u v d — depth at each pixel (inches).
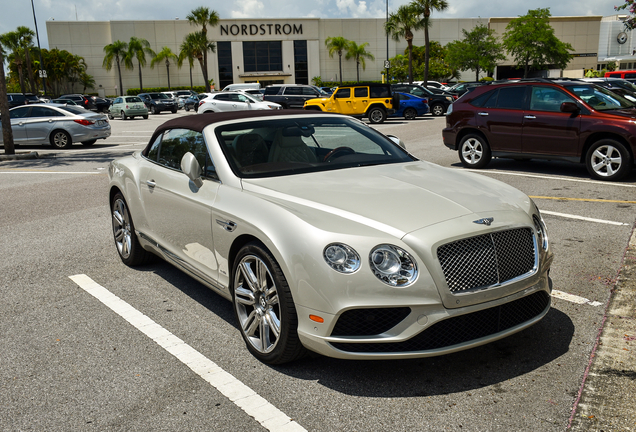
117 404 112.8
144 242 189.2
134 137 829.8
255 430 102.4
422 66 2677.2
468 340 114.9
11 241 249.4
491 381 117.3
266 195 132.6
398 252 109.5
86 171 476.4
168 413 108.9
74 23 2728.8
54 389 119.6
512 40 2087.8
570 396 110.6
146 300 171.6
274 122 168.4
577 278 177.9
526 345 133.0
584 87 361.7
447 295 109.3
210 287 151.6
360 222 115.0
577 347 131.1
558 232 232.5
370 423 103.5
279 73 2780.5
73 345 141.1
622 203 281.4
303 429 102.3
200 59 2475.4
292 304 117.2
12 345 142.1
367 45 2883.9
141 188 182.5
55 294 179.0
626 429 98.7
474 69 2463.1
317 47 2807.6
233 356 133.0
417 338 111.5
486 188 139.2
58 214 304.2
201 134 161.6
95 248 232.2
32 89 2287.2
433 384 116.9
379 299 108.0
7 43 2669.8
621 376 116.0
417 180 142.2
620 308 151.4
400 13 1953.7
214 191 144.9
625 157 329.4
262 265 124.0
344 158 160.6
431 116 1164.5
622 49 3117.6
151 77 2785.4
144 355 134.4
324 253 110.9
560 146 357.7
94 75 2780.5
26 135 679.1
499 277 115.6
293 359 124.0
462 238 112.3
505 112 382.3
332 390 115.8
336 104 1008.9
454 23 2970.0
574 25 3043.8
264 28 2743.6
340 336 111.7
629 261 190.5
